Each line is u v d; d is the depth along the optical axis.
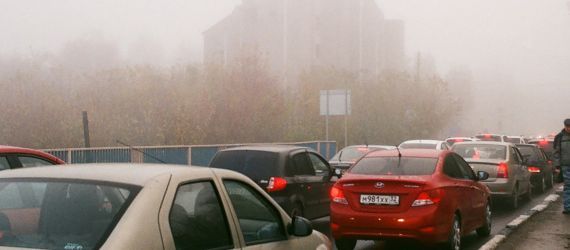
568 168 15.38
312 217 11.98
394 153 10.31
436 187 9.38
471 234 12.48
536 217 14.91
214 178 4.53
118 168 4.28
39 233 3.80
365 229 9.37
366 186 9.46
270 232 5.06
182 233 3.93
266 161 11.26
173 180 4.06
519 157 17.70
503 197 15.77
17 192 4.05
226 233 4.44
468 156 16.41
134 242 3.53
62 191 3.96
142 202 3.74
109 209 3.74
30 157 8.43
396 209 9.27
